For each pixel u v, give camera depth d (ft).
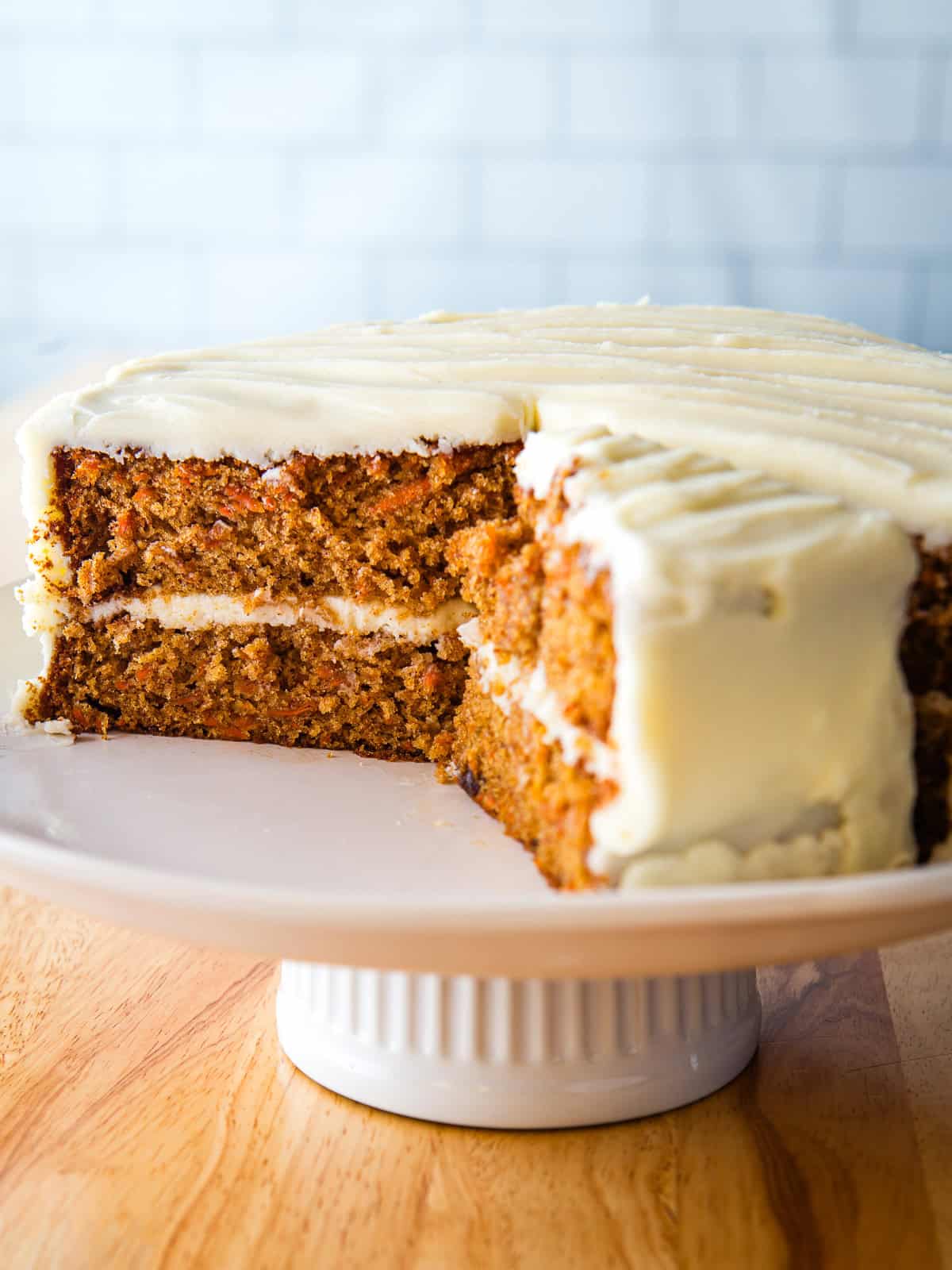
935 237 4.29
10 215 4.53
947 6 4.11
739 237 4.34
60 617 1.98
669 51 4.22
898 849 1.34
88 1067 1.53
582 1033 1.43
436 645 1.93
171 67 4.37
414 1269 1.23
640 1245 1.26
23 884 1.22
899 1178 1.34
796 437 1.52
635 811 1.27
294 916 1.07
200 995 1.67
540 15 4.24
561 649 1.46
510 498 1.84
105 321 4.60
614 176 4.33
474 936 1.06
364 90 4.34
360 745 1.96
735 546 1.27
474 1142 1.42
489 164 4.35
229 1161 1.38
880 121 4.21
